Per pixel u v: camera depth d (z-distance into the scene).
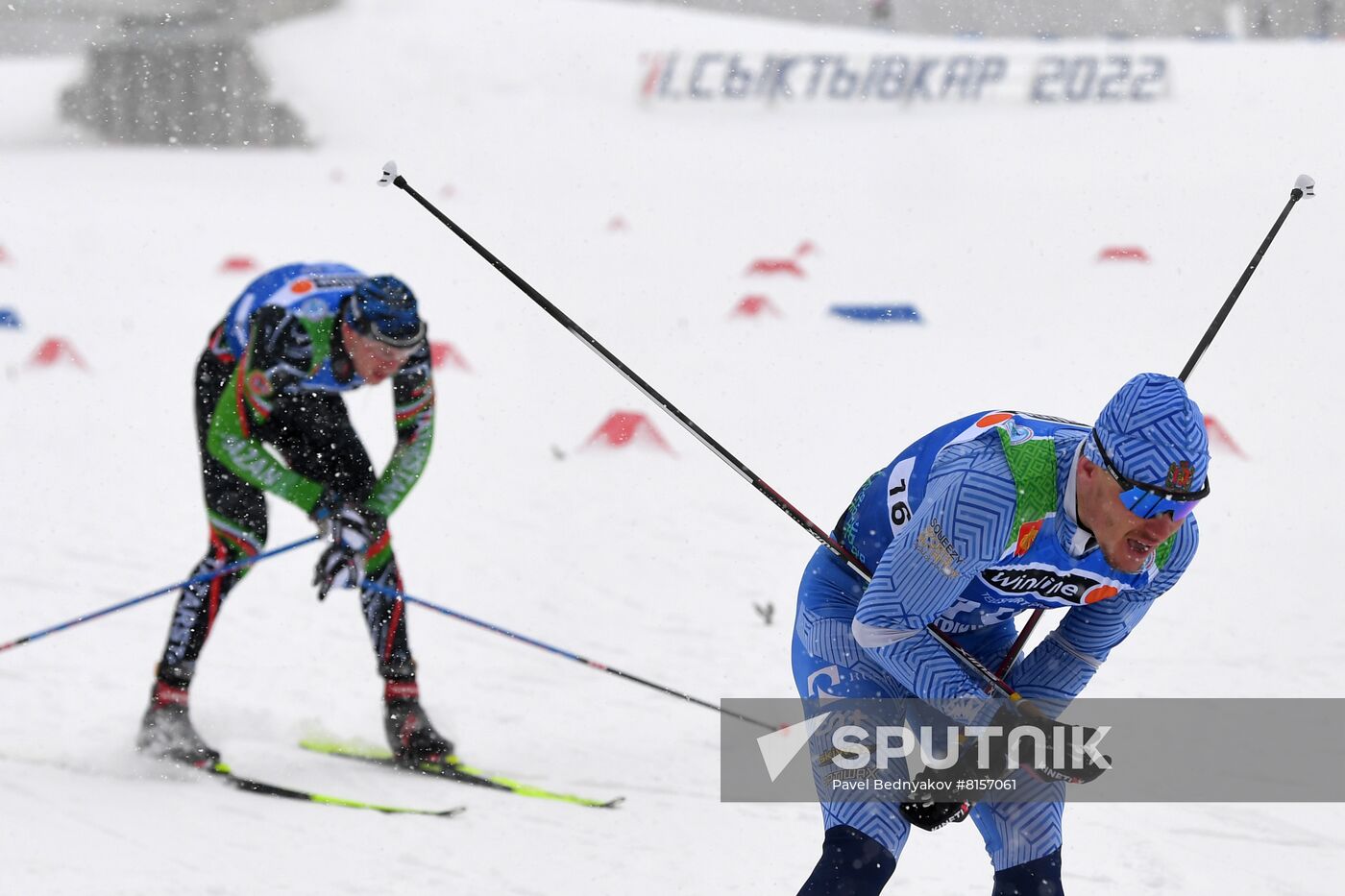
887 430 30.25
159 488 26.77
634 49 105.12
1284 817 13.98
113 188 70.19
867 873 9.94
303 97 93.44
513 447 29.66
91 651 18.89
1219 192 64.00
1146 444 8.96
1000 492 9.55
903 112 94.12
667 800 14.70
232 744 16.12
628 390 34.16
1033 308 43.81
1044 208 62.84
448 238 56.94
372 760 15.81
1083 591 10.12
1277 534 23.70
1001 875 10.38
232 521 15.58
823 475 27.22
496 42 103.44
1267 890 12.49
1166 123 83.56
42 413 32.09
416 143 85.56
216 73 87.31
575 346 39.16
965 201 66.06
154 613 20.47
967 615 11.26
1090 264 50.88
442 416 32.09
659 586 21.58
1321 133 77.50
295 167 78.06
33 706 16.94
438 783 15.15
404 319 14.69
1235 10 117.19
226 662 18.75
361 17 104.12
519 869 12.90
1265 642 18.98
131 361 37.16
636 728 16.67
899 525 11.04
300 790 14.80
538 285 48.09
